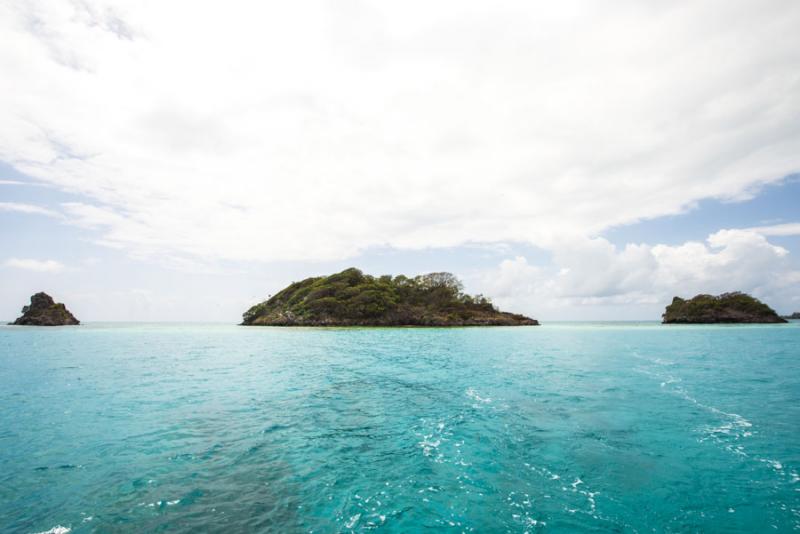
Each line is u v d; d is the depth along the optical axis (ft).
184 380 67.51
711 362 91.45
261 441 35.65
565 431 38.17
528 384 63.00
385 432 38.09
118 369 81.00
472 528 21.61
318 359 99.25
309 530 21.44
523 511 23.31
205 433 37.86
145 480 27.53
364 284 367.86
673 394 54.90
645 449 33.22
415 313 341.82
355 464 30.25
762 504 24.17
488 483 26.91
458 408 47.32
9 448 33.76
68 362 92.43
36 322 364.38
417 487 26.43
